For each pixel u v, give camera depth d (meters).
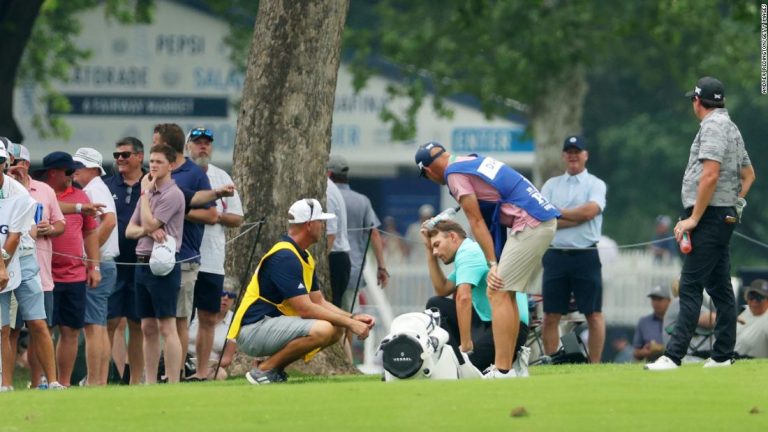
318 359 50.72
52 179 47.38
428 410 32.88
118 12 117.19
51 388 43.12
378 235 61.47
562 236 55.59
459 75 128.88
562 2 112.19
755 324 55.88
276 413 32.97
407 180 136.25
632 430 30.47
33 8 83.69
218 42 133.12
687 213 41.38
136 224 46.62
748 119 161.50
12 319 45.16
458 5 98.81
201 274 48.22
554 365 51.59
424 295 95.12
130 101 133.25
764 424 31.16
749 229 165.00
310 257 42.28
